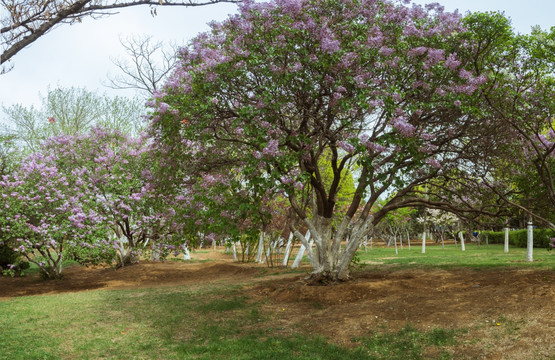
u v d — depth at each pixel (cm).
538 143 1103
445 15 998
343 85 952
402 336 713
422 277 1214
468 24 980
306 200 1310
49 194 1495
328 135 1040
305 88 927
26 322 923
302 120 1056
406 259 1977
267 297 1103
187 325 876
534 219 1298
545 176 1120
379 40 919
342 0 948
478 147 1121
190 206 1330
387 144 971
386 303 892
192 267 2014
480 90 981
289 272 1622
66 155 1764
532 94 1021
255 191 957
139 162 1762
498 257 1878
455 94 955
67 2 373
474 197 1277
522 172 1169
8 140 1725
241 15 936
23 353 709
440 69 953
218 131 1104
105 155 1784
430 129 1094
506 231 2227
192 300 1107
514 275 1098
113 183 1662
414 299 891
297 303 1016
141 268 1912
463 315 750
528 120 1027
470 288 959
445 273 1287
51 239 1465
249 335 795
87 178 1694
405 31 971
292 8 904
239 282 1414
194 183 1259
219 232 1168
